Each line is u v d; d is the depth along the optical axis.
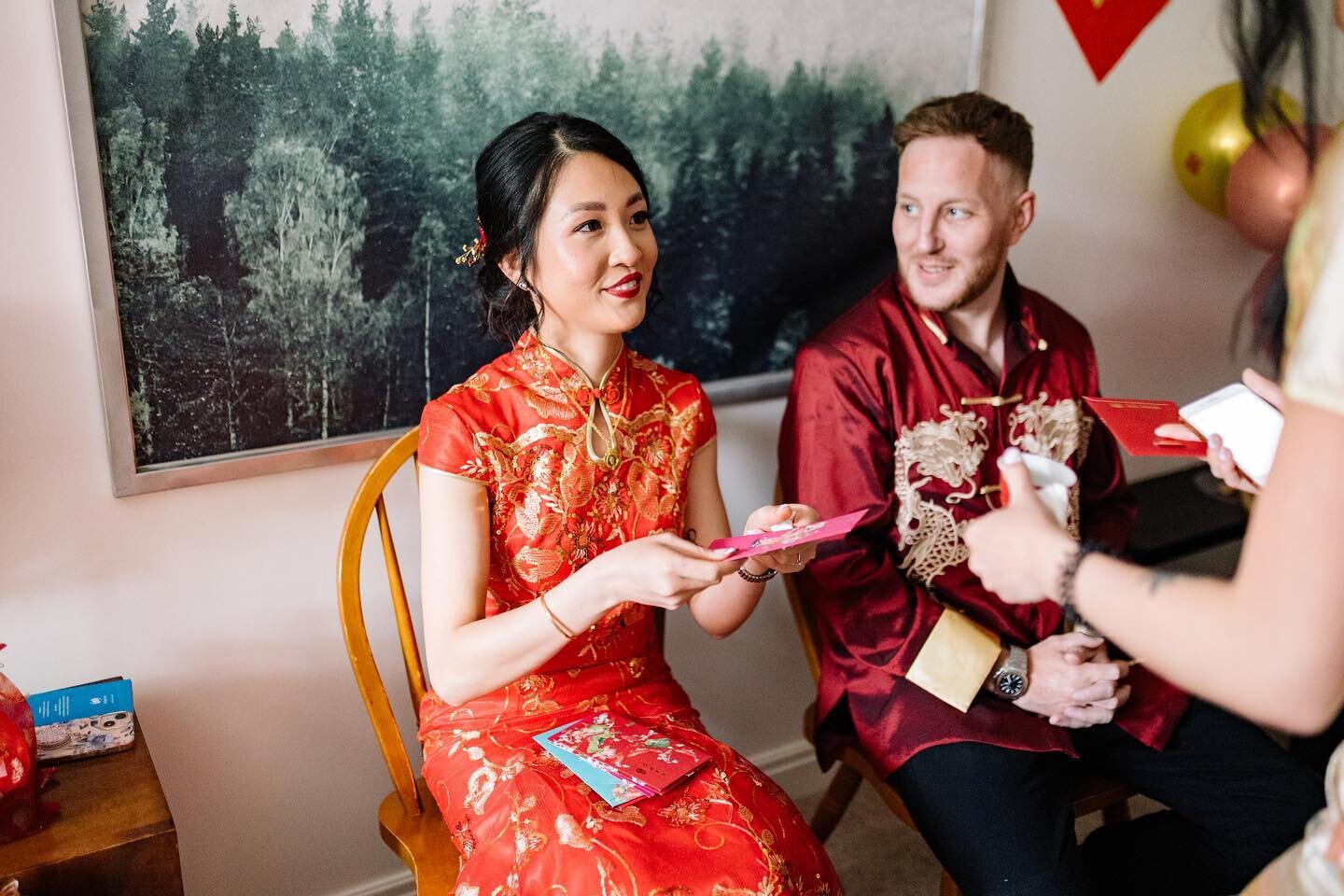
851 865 2.13
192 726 1.73
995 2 2.17
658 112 1.84
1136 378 2.70
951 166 1.59
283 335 1.63
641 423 1.52
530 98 1.72
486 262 1.52
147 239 1.50
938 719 1.56
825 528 1.22
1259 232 2.24
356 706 1.86
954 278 1.63
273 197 1.57
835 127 2.03
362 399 1.72
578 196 1.38
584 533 1.48
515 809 1.29
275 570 1.73
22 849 1.26
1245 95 0.90
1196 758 1.60
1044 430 1.75
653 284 1.92
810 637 1.80
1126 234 2.54
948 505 1.67
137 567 1.63
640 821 1.26
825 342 1.70
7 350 1.47
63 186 1.46
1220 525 2.30
